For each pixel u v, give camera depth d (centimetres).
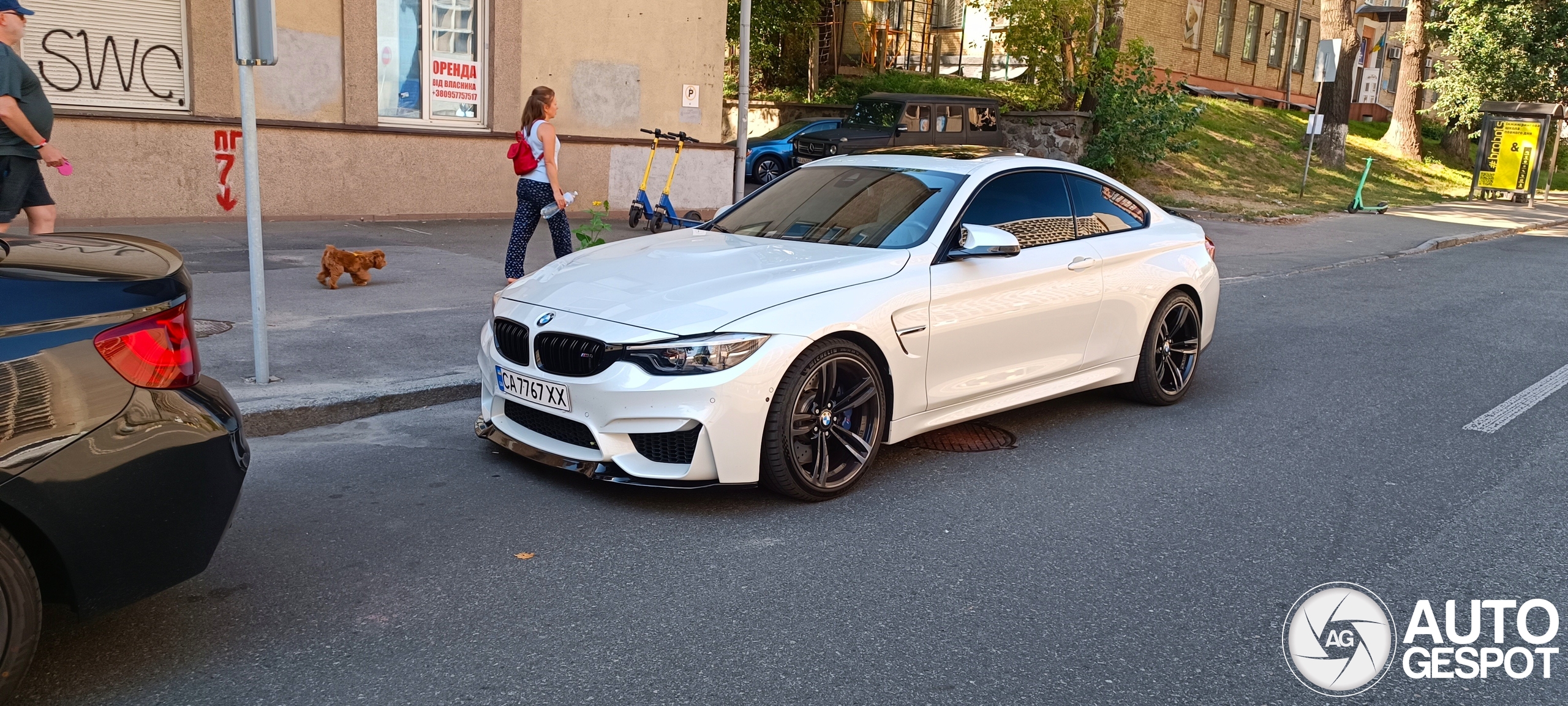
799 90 2744
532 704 293
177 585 294
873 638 339
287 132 1143
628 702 296
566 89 1373
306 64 1156
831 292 454
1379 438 586
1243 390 689
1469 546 433
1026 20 2095
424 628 335
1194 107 2088
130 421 276
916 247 498
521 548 398
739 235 551
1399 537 441
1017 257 531
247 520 414
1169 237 636
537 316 452
